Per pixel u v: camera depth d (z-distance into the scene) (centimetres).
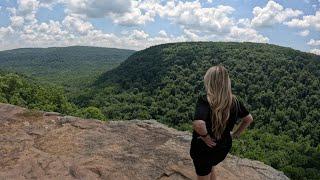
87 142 695
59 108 6450
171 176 586
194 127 386
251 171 656
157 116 10081
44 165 589
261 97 10044
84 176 563
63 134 731
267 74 11200
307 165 6556
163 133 766
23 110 861
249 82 10888
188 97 10894
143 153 657
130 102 11144
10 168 573
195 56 13412
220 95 385
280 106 9694
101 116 6800
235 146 6912
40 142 688
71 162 605
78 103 11419
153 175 584
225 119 391
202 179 428
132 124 812
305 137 8462
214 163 414
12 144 668
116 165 604
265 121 9269
